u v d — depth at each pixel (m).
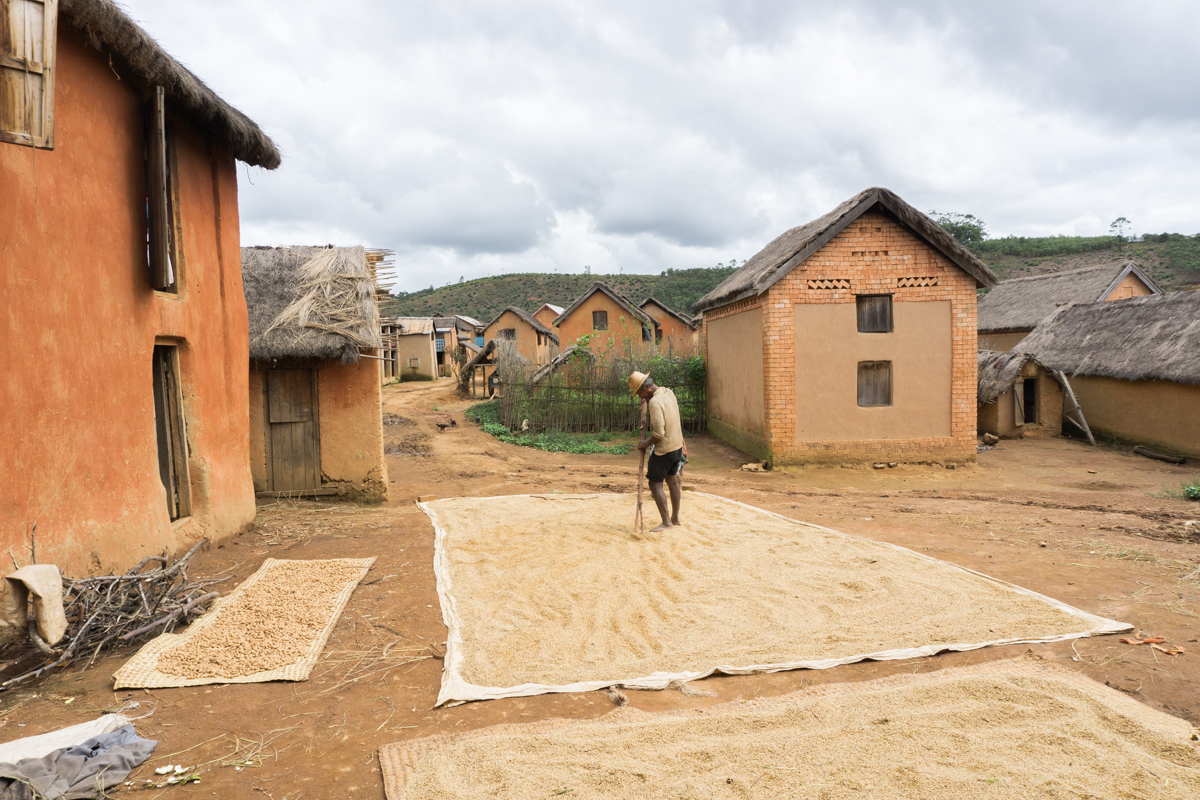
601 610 4.99
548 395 19.66
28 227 4.51
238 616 4.93
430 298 113.12
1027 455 15.01
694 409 19.30
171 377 6.81
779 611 4.88
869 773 2.82
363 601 5.35
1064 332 19.20
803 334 13.02
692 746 3.08
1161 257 60.56
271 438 9.72
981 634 4.33
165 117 6.38
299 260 10.19
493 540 7.18
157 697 3.74
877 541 6.93
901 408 13.12
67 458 4.79
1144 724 3.14
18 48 3.84
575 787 2.78
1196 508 9.14
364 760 3.12
